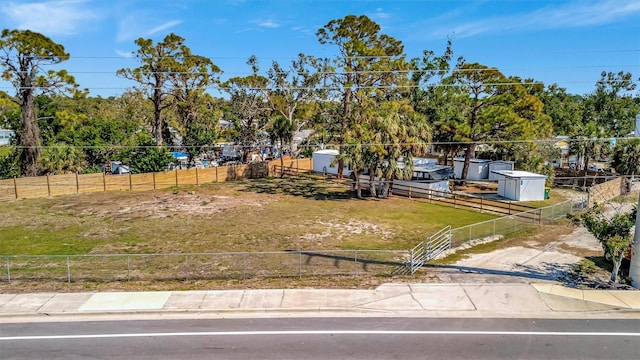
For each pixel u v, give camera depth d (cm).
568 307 1416
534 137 4284
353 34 5106
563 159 5959
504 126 4016
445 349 1134
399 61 4903
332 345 1155
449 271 1780
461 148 4859
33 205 3425
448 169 4131
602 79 8725
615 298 1488
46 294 1512
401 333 1227
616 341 1186
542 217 2706
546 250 2134
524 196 3606
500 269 1812
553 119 6756
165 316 1352
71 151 4441
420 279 1672
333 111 6384
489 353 1113
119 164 5106
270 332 1235
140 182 4234
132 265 1891
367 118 3584
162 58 5562
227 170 4853
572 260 1956
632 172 3969
